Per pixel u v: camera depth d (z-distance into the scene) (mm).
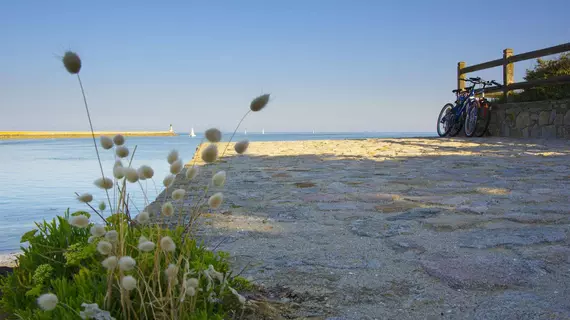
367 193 4891
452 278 2350
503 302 2057
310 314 1988
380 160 8414
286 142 16281
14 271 2037
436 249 2844
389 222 3576
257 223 3615
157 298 1555
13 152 20312
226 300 1816
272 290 2260
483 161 7609
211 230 3379
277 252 2875
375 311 2016
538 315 1919
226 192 5094
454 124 15094
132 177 1578
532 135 13148
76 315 1495
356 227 3447
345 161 8453
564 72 13469
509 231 3189
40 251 2080
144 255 1733
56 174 10219
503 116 14477
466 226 3371
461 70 16656
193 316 1555
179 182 5703
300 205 4336
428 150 10188
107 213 5383
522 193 4609
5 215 5488
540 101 12820
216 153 1442
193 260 1988
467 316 1942
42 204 6262
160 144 30234
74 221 1451
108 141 1598
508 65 14336
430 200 4391
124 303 1569
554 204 4035
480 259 2623
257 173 6895
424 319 1931
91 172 10672
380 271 2498
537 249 2777
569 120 11742
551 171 6160
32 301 1804
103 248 1410
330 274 2469
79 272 1814
